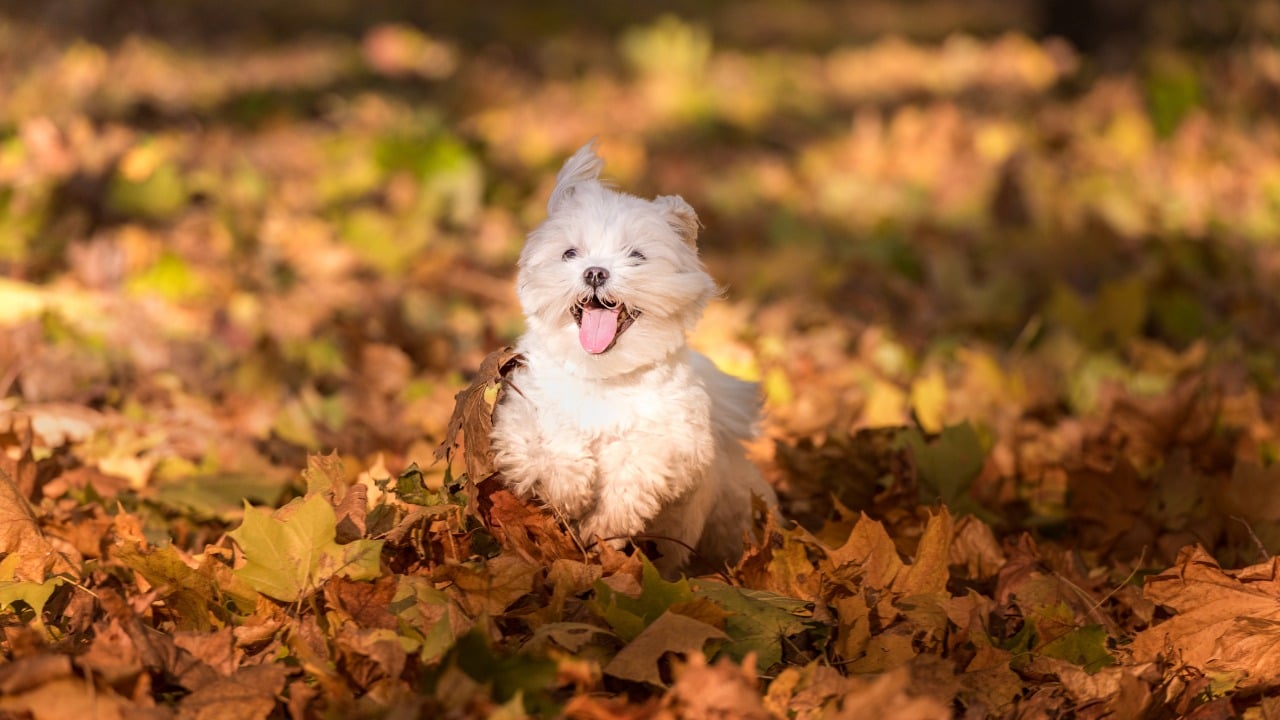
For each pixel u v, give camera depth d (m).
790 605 3.67
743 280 8.89
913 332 7.88
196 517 4.73
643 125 14.86
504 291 8.41
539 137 11.93
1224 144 11.42
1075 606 4.02
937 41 25.30
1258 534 4.66
